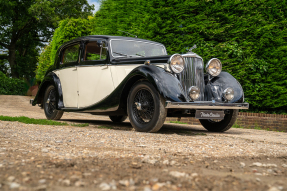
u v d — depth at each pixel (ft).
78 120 21.93
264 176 6.57
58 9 87.45
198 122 23.13
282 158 9.03
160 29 23.48
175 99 13.08
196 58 14.71
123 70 15.66
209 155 8.85
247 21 23.90
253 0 24.08
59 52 20.26
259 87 24.12
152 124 13.85
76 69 18.17
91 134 12.31
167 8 22.94
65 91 19.17
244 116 22.91
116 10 26.45
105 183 5.34
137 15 24.53
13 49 88.99
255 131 19.24
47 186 5.18
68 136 11.59
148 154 8.54
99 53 16.99
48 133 12.23
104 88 16.46
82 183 5.35
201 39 23.11
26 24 86.74
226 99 14.76
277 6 25.18
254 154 9.43
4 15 82.38
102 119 24.48
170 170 6.67
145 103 14.37
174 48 23.59
